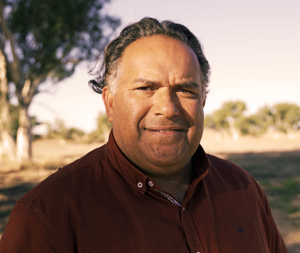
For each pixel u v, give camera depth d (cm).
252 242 126
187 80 113
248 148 3859
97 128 6888
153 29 117
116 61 121
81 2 1630
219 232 122
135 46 116
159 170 117
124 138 115
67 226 102
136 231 106
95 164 119
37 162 1627
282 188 969
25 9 1648
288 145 4481
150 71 111
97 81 146
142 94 112
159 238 107
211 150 3472
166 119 109
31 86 1834
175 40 117
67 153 3859
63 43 1744
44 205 103
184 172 130
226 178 142
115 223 105
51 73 1894
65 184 109
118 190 112
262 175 1312
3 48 1720
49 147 5578
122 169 115
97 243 101
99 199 109
